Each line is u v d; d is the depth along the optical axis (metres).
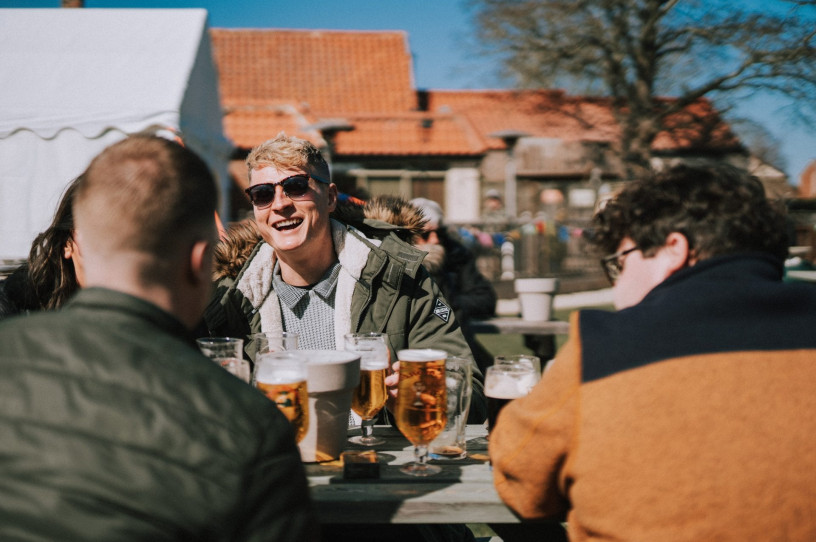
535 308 4.55
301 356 1.35
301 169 1.94
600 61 15.81
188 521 0.77
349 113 15.02
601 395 1.01
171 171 0.92
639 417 0.98
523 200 17.17
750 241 1.15
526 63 15.80
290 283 2.11
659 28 15.00
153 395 0.81
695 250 1.16
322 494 1.25
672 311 1.06
